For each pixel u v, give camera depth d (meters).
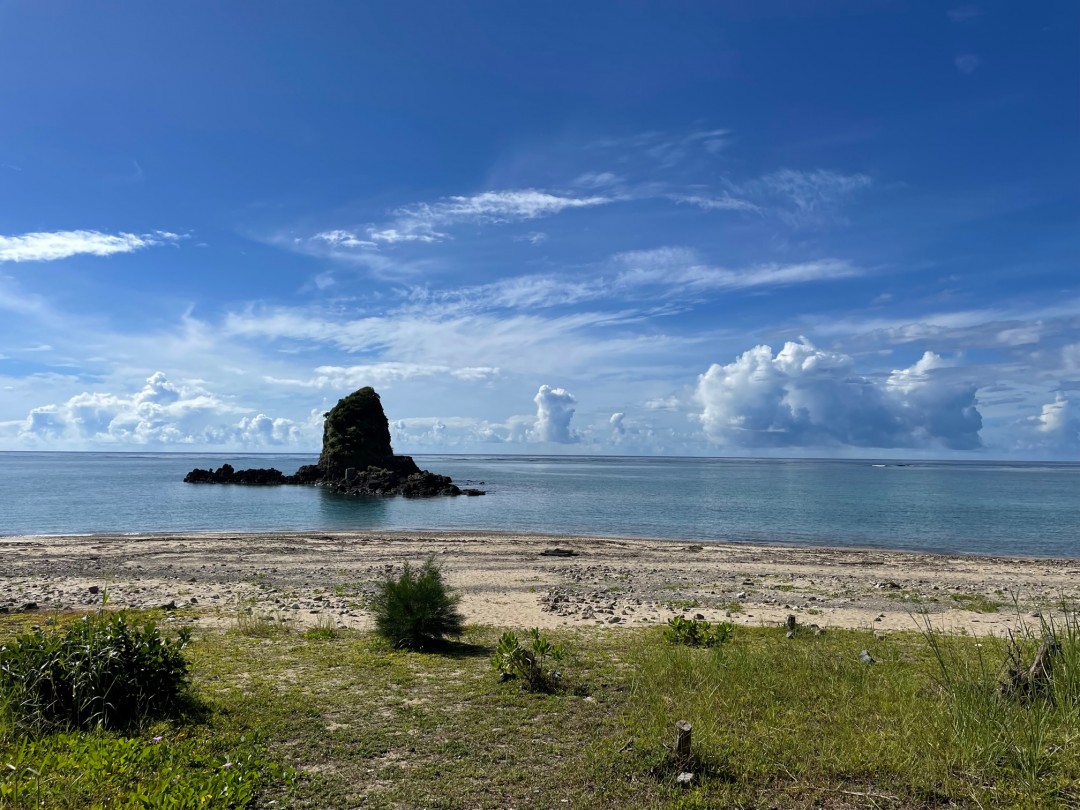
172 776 6.08
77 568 25.06
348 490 79.75
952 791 6.14
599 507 62.34
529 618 16.36
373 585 21.70
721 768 6.65
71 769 6.22
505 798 6.16
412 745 7.39
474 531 42.69
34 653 7.72
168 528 44.53
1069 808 5.80
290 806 5.95
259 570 24.73
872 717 8.07
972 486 103.88
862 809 5.95
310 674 10.31
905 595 20.80
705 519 52.00
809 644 13.02
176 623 14.79
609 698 9.12
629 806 5.97
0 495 70.38
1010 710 7.48
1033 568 28.09
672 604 18.81
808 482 115.19
